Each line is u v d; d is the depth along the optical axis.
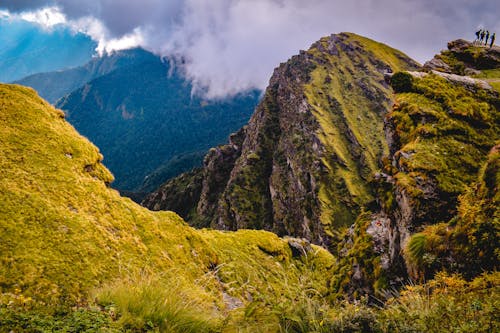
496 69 46.78
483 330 5.42
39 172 23.08
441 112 29.09
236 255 43.47
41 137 26.12
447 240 15.91
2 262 15.52
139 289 7.68
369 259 26.17
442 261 15.52
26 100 28.66
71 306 7.81
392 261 23.59
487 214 14.40
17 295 14.22
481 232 14.10
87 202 24.33
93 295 8.22
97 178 28.52
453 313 6.18
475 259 13.86
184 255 29.98
